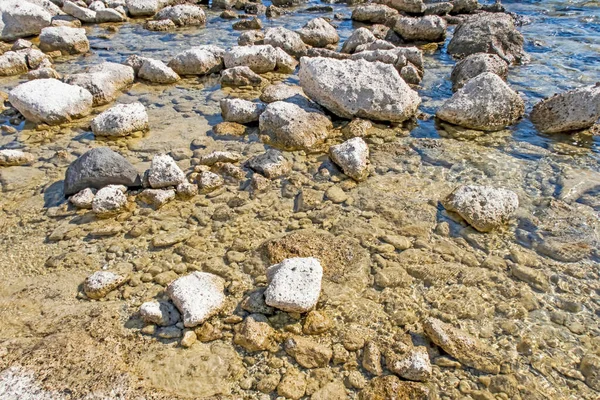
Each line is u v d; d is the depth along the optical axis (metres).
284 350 4.07
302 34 12.87
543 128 7.89
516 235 5.48
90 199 5.94
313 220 5.74
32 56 10.90
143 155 7.18
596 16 15.50
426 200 6.09
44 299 4.61
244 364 3.97
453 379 3.83
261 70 10.79
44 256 5.18
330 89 8.02
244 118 8.07
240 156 7.09
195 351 4.07
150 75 10.17
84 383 3.76
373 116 8.05
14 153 6.90
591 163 6.92
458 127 8.01
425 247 5.29
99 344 4.11
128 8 16.38
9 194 6.23
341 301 4.59
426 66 11.27
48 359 3.94
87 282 4.66
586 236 5.43
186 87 9.98
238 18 16.38
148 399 3.67
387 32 13.71
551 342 4.16
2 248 5.29
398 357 3.96
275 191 6.30
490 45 11.47
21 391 3.67
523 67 10.95
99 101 8.98
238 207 5.97
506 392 3.73
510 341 4.17
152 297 4.62
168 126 8.13
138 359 4.00
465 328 4.29
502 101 7.86
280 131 7.44
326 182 6.48
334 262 5.06
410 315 4.43
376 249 5.25
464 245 5.32
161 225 5.63
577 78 10.09
